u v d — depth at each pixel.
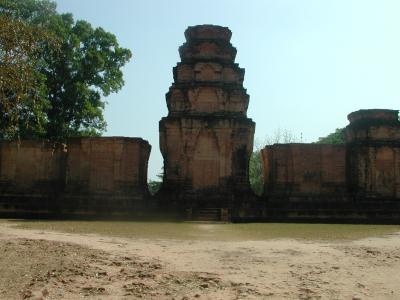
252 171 77.62
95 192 41.47
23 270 13.43
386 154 41.50
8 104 19.16
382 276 13.84
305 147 42.56
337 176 42.28
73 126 52.50
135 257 16.14
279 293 11.81
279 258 16.66
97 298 11.13
